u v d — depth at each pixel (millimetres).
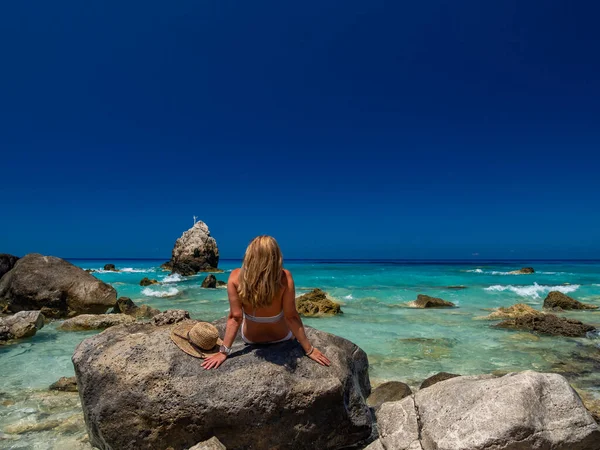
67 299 15812
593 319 15617
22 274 16000
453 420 4145
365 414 5586
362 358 6586
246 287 5020
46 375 8922
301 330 5262
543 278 32312
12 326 12570
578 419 3943
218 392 4852
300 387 5023
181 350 5246
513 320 14164
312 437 5098
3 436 5992
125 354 5148
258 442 4898
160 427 4797
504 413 3936
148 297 23031
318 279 32312
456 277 33500
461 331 13297
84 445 5719
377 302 20156
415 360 10055
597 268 46812
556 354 10547
